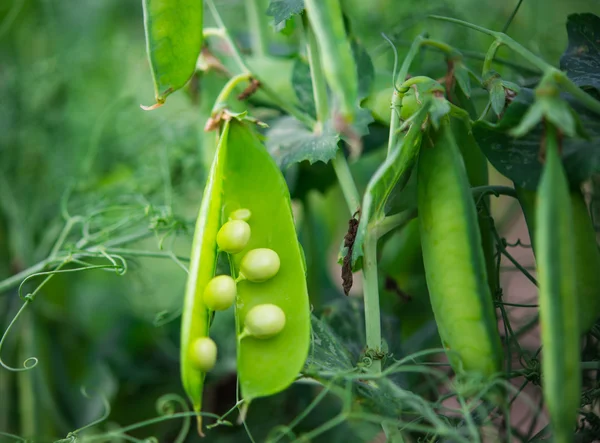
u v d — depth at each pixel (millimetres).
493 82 251
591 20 269
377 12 384
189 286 240
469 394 237
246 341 246
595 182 304
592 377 297
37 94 424
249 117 262
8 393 373
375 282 259
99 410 375
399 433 252
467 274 237
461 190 239
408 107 254
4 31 384
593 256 241
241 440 342
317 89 280
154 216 315
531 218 248
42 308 386
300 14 275
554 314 212
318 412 342
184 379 234
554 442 229
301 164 332
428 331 329
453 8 365
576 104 246
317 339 272
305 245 351
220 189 255
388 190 251
